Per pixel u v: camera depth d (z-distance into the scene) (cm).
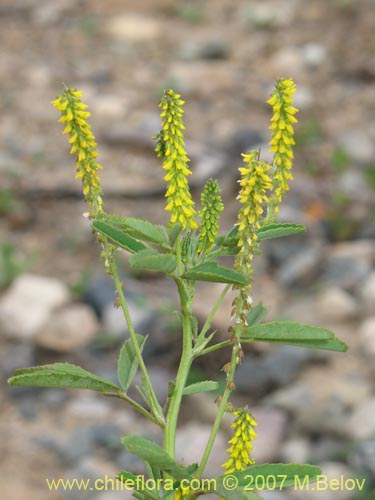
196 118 124
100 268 96
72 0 161
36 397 79
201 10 156
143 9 157
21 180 110
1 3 160
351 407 75
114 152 116
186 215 23
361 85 132
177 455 69
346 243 100
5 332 86
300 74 135
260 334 24
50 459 71
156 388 77
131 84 133
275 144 24
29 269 96
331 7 152
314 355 81
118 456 71
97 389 24
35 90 132
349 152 115
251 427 24
